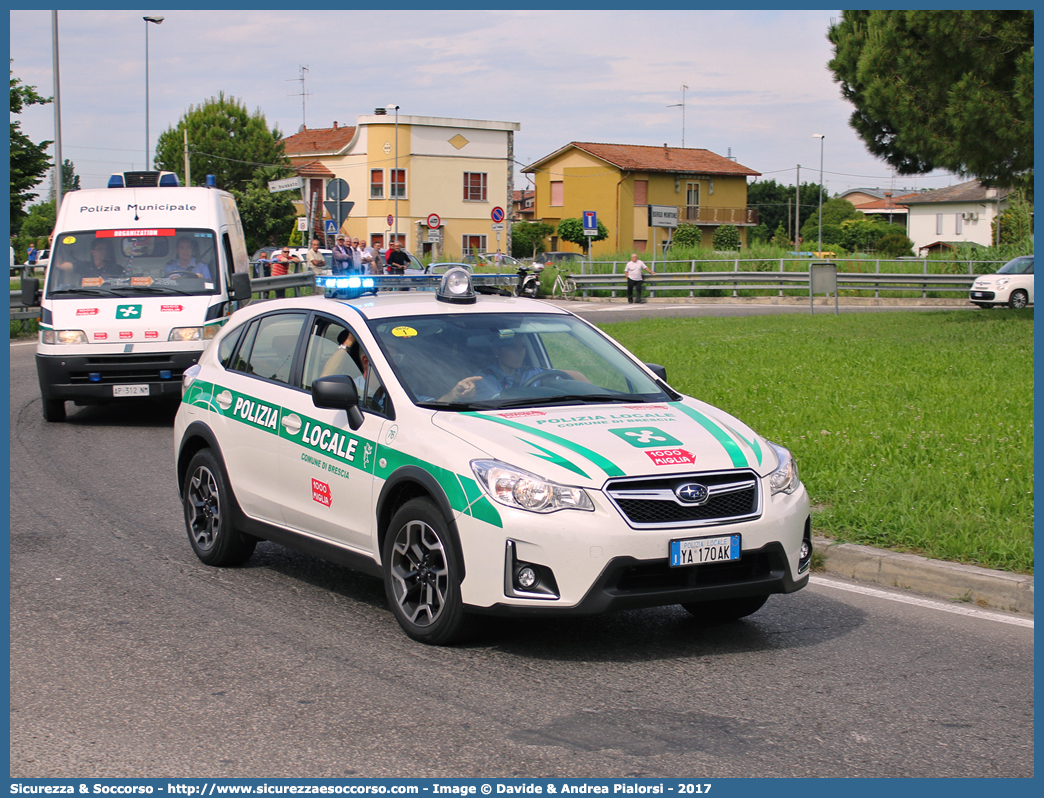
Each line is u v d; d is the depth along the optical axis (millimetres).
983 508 7797
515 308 6938
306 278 26094
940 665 5414
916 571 6816
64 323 13508
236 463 7043
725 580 5383
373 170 73688
